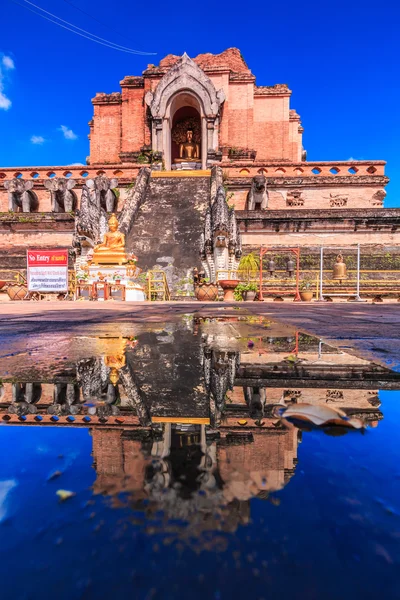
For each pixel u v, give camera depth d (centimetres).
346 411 97
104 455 67
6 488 55
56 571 38
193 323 391
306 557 40
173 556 40
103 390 123
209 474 58
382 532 45
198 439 75
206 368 158
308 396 114
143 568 38
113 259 1288
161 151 2816
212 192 1923
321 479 57
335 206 2273
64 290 1352
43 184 2339
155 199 2019
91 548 42
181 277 1470
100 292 1218
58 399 113
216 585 36
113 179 2109
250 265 1695
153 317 477
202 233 1648
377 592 35
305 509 49
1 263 1811
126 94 3020
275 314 531
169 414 95
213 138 2838
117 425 87
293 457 66
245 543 42
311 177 2267
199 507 48
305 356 186
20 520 47
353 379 138
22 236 2050
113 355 192
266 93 3022
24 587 36
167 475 57
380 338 254
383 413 96
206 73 2945
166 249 1612
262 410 98
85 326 361
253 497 51
